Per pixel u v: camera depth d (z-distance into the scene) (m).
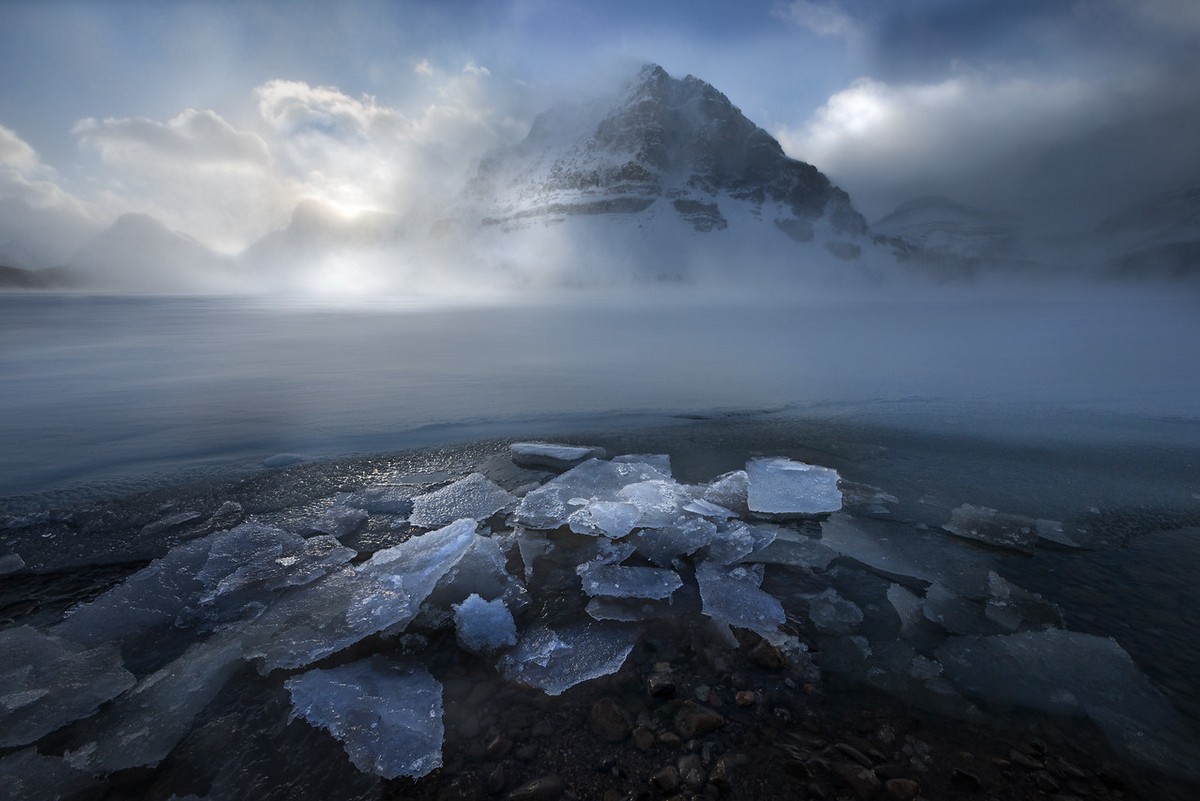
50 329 16.81
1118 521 3.37
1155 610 2.44
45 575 2.66
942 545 3.07
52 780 1.53
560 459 4.39
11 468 4.09
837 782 1.51
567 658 2.08
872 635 2.26
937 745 1.67
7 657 2.03
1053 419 5.82
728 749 1.63
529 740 1.67
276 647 2.12
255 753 1.63
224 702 1.85
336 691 1.88
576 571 2.78
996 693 1.92
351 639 2.18
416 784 1.51
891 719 1.78
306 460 4.36
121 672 2.00
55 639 2.16
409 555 2.82
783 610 2.43
